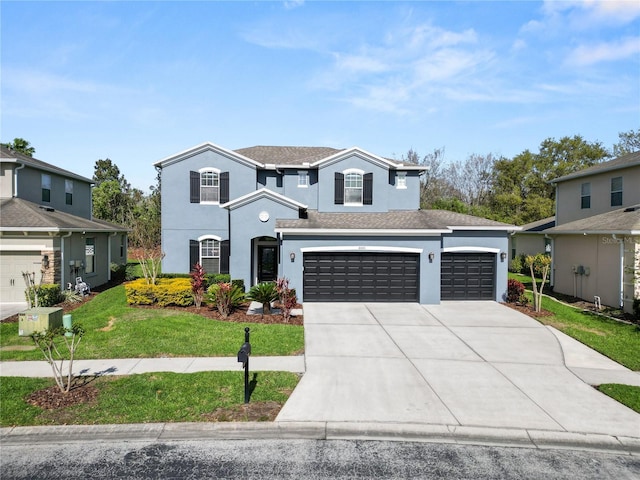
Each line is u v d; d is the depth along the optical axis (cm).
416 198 2192
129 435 640
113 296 1777
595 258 1727
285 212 1841
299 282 1612
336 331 1216
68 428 645
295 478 534
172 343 1058
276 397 755
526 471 561
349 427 659
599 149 3872
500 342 1133
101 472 546
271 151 2409
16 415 677
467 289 1716
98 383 809
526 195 3869
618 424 681
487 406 737
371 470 555
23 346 1065
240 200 1827
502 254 1700
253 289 1380
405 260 1639
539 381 862
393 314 1445
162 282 1630
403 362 961
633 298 1491
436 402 750
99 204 4622
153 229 3525
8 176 1900
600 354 1056
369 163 2033
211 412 697
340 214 1958
